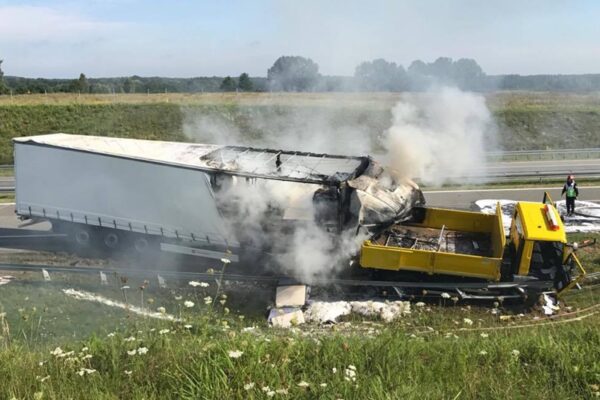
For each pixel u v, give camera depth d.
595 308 10.65
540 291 10.81
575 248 10.48
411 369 4.98
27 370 4.97
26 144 13.59
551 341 5.79
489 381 4.80
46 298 10.66
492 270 10.52
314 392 4.35
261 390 4.33
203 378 4.45
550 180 22.20
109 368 5.00
